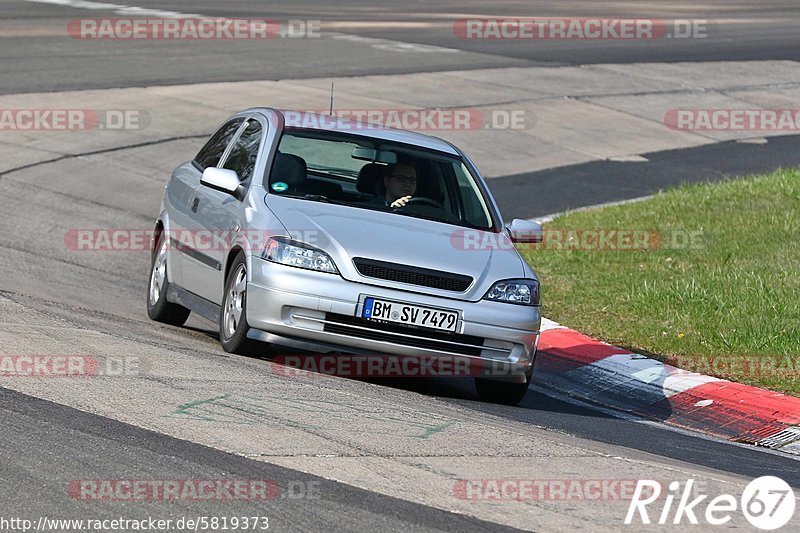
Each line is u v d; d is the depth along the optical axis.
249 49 96.06
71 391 23.73
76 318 31.91
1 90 73.19
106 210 53.66
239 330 28.98
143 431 21.70
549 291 43.84
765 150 79.44
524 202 61.69
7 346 26.84
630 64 104.00
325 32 109.06
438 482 20.42
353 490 19.59
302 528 17.72
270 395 25.17
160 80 80.88
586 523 18.97
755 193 61.03
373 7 133.00
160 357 27.61
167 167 62.19
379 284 28.03
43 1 112.88
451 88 87.31
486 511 19.12
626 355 35.59
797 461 27.45
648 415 31.92
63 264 43.72
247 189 31.02
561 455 23.09
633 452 25.28
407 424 24.19
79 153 62.44
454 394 31.14
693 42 119.38
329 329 27.98
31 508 17.69
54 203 53.53
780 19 142.50
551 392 33.81
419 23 120.50
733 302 41.06
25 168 58.66
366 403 25.73
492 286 28.91
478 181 33.34
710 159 75.88
